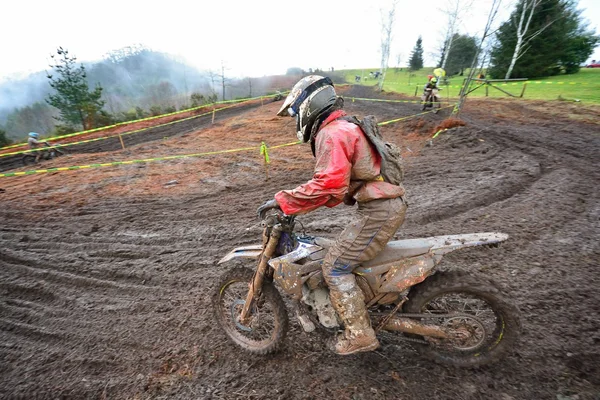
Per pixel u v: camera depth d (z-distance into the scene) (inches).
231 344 121.0
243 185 329.7
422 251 95.0
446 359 102.4
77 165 465.7
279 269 100.0
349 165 83.4
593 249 161.8
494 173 289.6
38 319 146.0
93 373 114.2
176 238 216.8
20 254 205.0
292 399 98.0
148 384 107.2
